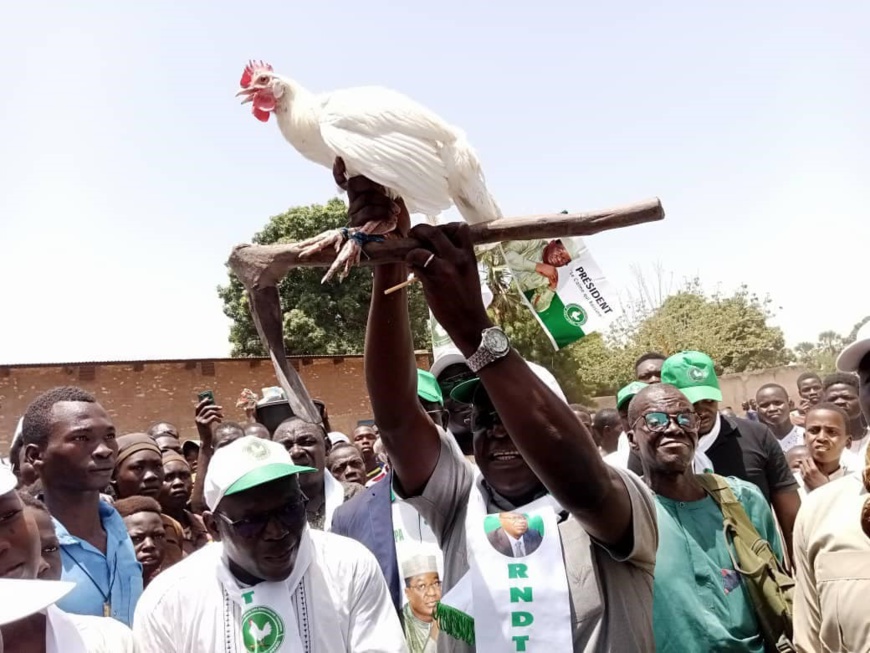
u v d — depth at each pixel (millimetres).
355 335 28312
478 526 2607
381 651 2885
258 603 2805
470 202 2406
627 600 2457
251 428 6016
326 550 3000
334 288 28484
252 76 2652
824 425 5641
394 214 2354
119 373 20469
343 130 2309
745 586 3426
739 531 3541
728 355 31938
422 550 3719
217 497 2797
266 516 2760
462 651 2576
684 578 3373
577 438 2148
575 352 26344
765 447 5078
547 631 2422
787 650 3262
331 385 22656
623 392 5656
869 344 3123
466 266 2162
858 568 2814
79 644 2318
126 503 4371
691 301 32969
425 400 4336
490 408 2723
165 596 2869
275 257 2332
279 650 2752
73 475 3678
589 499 2213
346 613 2910
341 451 6656
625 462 5195
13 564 2410
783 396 8070
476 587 2506
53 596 2012
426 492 2803
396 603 3691
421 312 23078
